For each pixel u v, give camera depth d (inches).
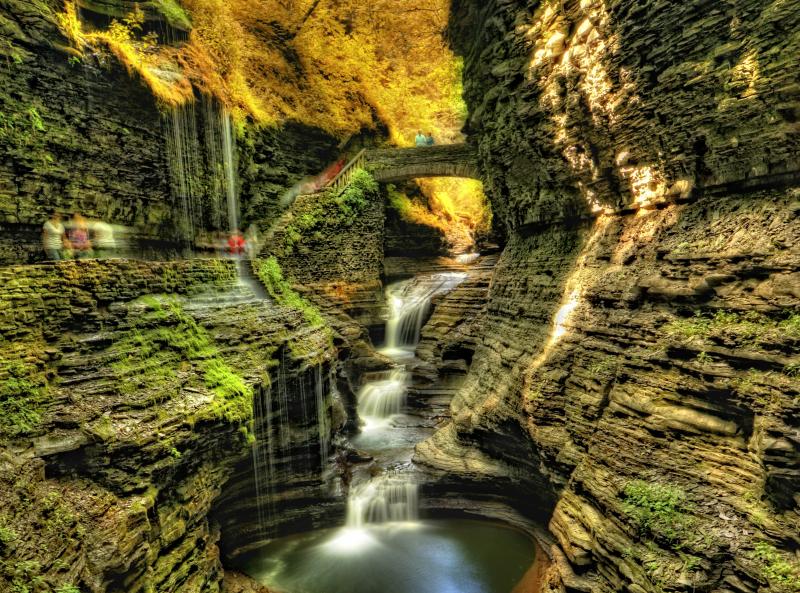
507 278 661.3
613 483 342.3
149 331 378.6
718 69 337.7
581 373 418.0
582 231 521.3
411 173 1092.5
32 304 315.9
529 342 530.6
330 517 507.2
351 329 890.7
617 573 315.9
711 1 338.0
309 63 1201.4
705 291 331.6
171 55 714.8
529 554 449.7
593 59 441.4
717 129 346.9
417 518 523.5
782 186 317.7
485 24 678.5
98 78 548.1
